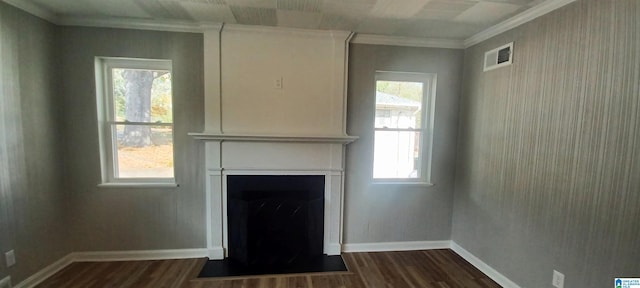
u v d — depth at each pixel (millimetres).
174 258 2615
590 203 1662
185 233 2625
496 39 2387
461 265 2633
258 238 2555
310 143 2639
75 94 2389
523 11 2041
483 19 2211
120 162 2568
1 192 1917
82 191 2469
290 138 2510
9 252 1968
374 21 2305
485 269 2492
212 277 2330
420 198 2908
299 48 2566
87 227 2506
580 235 1723
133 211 2545
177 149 2541
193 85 2500
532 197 2041
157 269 2426
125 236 2557
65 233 2453
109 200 2510
